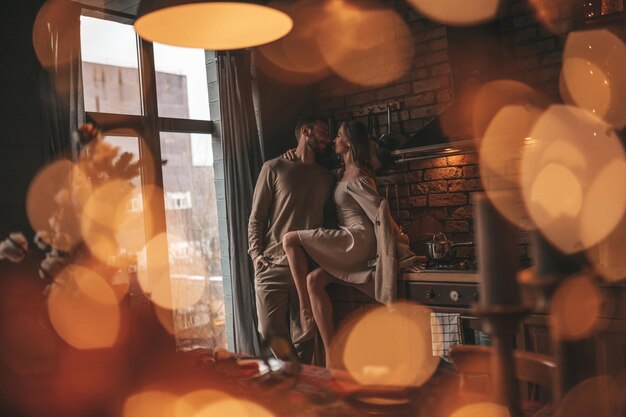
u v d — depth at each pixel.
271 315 3.98
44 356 1.42
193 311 4.32
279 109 4.62
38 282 1.54
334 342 3.86
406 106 4.27
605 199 3.50
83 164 1.57
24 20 3.39
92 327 1.48
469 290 3.35
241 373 1.72
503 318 1.00
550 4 3.86
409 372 1.64
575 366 1.02
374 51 4.40
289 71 4.68
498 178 3.90
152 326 1.73
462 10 4.04
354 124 4.00
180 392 1.56
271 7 1.76
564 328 1.02
